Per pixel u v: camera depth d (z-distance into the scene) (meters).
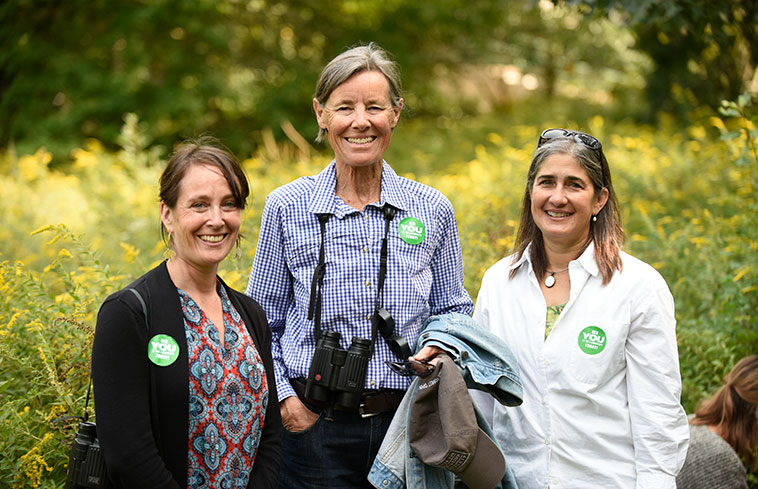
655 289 2.46
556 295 2.60
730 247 4.30
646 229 5.66
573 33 15.54
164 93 12.14
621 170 6.98
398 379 2.60
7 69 12.10
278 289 2.74
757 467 3.23
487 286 2.76
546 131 2.62
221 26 12.62
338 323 2.61
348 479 2.62
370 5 13.35
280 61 13.52
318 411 2.61
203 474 2.10
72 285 3.22
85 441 2.09
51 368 2.79
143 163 8.00
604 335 2.46
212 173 2.14
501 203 5.75
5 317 3.10
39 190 7.21
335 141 2.61
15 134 11.84
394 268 2.63
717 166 6.47
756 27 7.15
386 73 2.61
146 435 1.99
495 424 2.66
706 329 3.94
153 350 2.03
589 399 2.47
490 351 2.46
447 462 2.27
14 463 2.67
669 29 5.93
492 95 16.64
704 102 10.47
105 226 6.11
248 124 13.09
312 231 2.65
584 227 2.56
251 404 2.21
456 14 14.12
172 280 2.16
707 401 3.28
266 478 2.24
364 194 2.70
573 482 2.47
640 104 12.37
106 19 12.41
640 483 2.40
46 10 12.15
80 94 11.91
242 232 4.22
